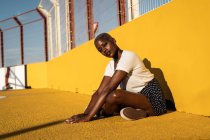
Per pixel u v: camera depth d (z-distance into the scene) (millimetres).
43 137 2314
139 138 2123
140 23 4090
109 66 3117
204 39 2889
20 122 3100
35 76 12828
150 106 2930
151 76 3010
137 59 2898
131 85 2953
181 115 3002
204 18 2877
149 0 4277
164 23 3518
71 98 5926
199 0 2934
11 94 8398
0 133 2559
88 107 3000
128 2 4871
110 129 2477
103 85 3051
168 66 3463
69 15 8523
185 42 3158
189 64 3107
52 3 10336
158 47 3656
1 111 4145
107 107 2928
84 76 6922
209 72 2846
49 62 11375
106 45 2924
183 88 3215
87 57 6645
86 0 6898
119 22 5246
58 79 9875
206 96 2893
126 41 4566
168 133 2230
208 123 2551
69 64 8320
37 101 5582
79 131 2459
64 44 9211
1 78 14281
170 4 3395
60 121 3037
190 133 2203
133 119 2830
